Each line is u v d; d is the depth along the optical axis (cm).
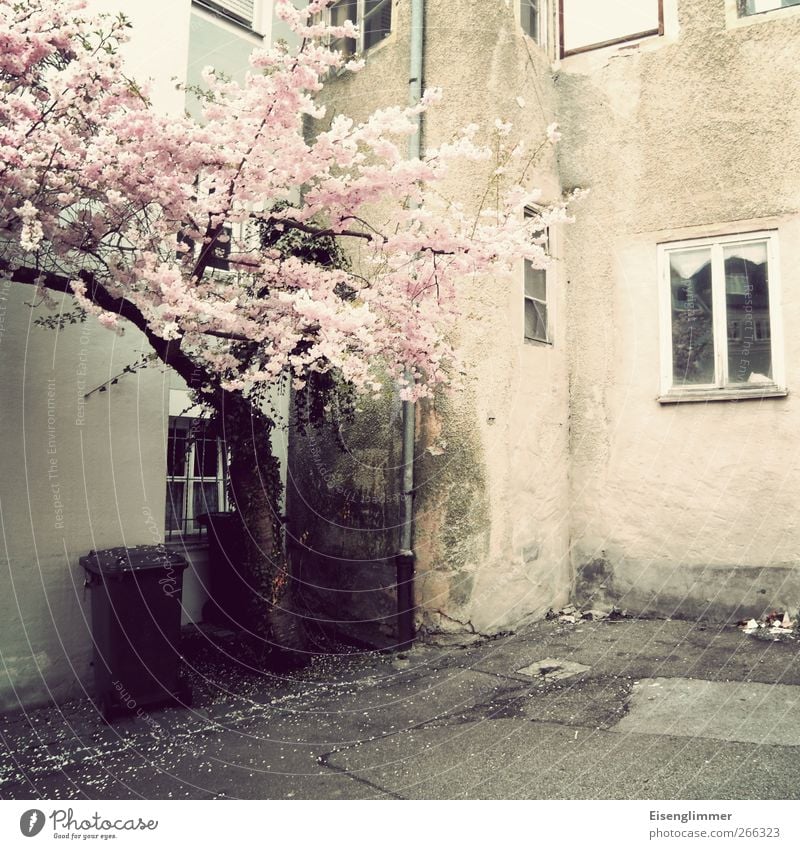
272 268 450
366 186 427
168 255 440
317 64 381
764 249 602
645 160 655
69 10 370
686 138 637
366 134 412
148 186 392
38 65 393
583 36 693
